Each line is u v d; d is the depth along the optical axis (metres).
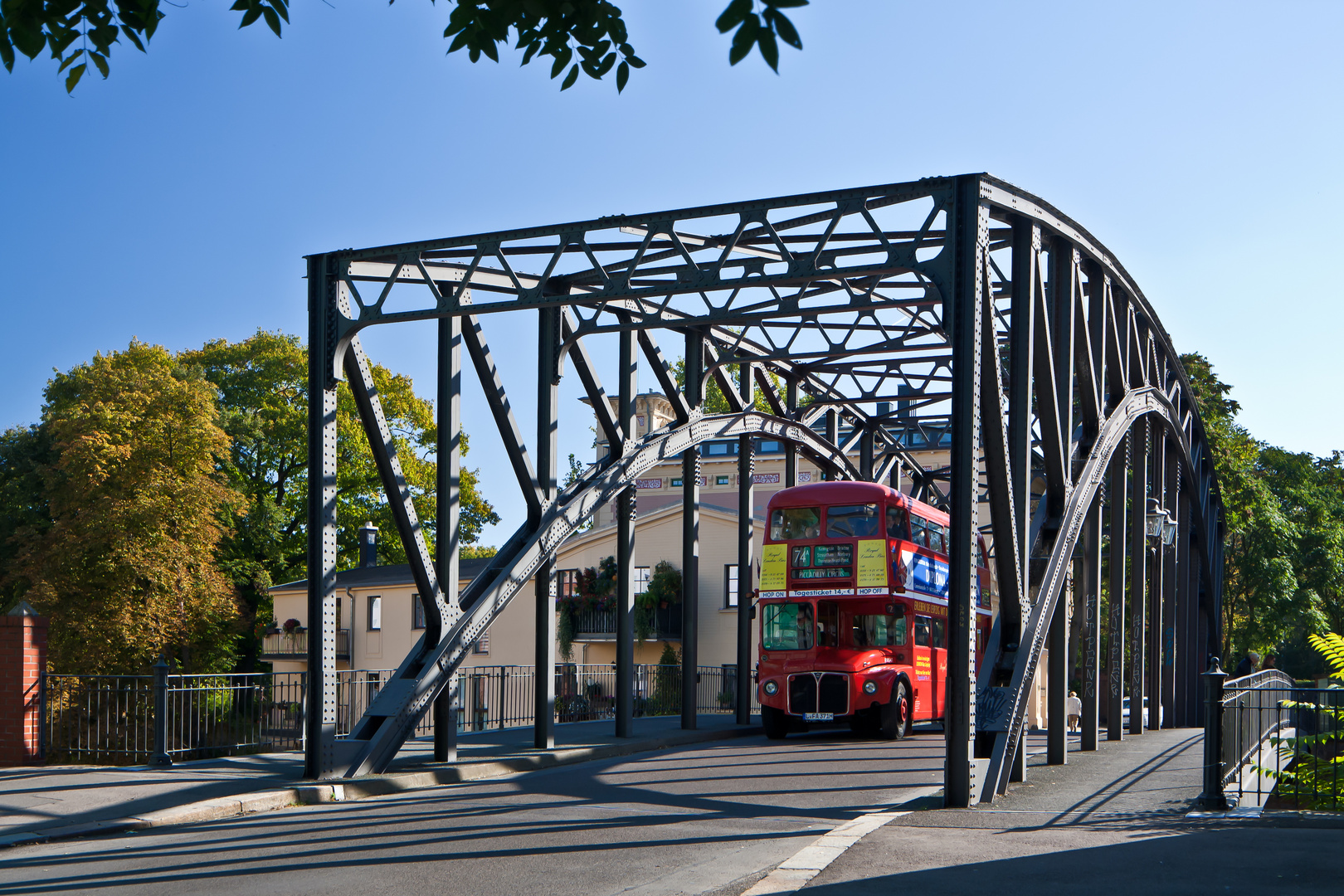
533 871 8.46
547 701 17.36
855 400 26.20
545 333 17.12
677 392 20.28
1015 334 13.51
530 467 16.75
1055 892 7.26
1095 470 16.45
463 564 48.53
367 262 14.94
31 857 9.51
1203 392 48.72
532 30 6.30
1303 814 10.07
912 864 8.17
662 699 31.02
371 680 18.89
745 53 4.59
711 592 42.31
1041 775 13.91
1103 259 16.89
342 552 53.84
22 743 15.45
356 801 13.09
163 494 39.44
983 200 12.32
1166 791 12.03
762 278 13.13
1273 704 14.78
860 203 12.78
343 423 50.78
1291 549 48.88
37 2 5.62
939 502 32.59
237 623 47.00
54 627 37.66
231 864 8.97
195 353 52.19
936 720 24.88
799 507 23.67
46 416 44.84
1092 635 17.83
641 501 54.72
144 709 16.36
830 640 22.81
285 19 6.05
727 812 11.66
